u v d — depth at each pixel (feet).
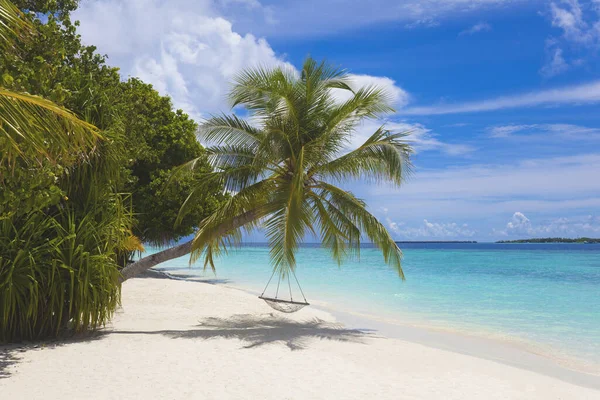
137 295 57.62
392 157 37.40
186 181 73.20
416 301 61.87
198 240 37.91
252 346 31.35
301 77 38.83
